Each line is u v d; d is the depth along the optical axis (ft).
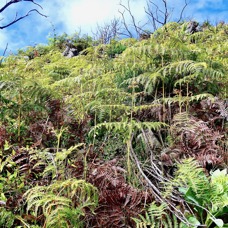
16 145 7.00
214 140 6.94
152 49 9.74
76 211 4.76
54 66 13.41
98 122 8.89
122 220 5.24
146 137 7.61
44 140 7.52
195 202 5.33
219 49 11.84
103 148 7.64
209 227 5.33
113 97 9.10
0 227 4.96
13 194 5.60
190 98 8.57
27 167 6.00
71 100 9.30
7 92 8.32
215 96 8.98
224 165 6.51
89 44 26.40
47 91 8.68
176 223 5.04
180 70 8.84
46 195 4.74
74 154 7.11
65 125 8.16
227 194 5.31
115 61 11.16
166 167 6.84
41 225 5.11
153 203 5.43
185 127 7.34
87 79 10.66
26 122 8.38
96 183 5.78
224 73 9.87
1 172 6.45
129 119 8.66
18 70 12.05
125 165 7.01
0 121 7.95
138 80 9.22
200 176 5.55
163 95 8.77
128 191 5.70
